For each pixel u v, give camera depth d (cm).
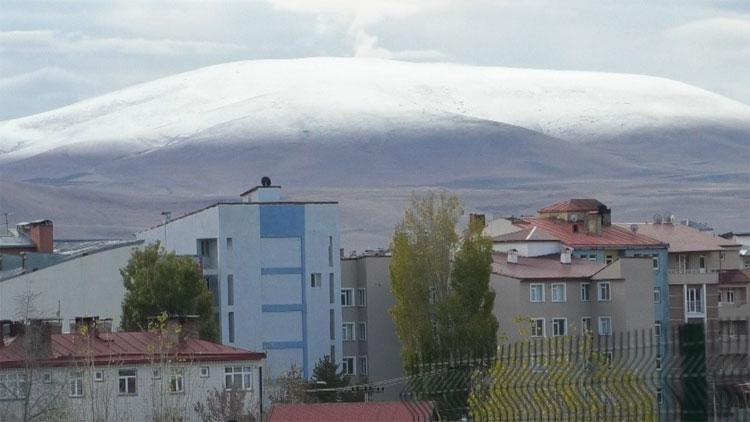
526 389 6450
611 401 5838
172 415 17038
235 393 17462
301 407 11475
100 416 17525
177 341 19388
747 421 5272
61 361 17738
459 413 7144
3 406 17112
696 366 5422
